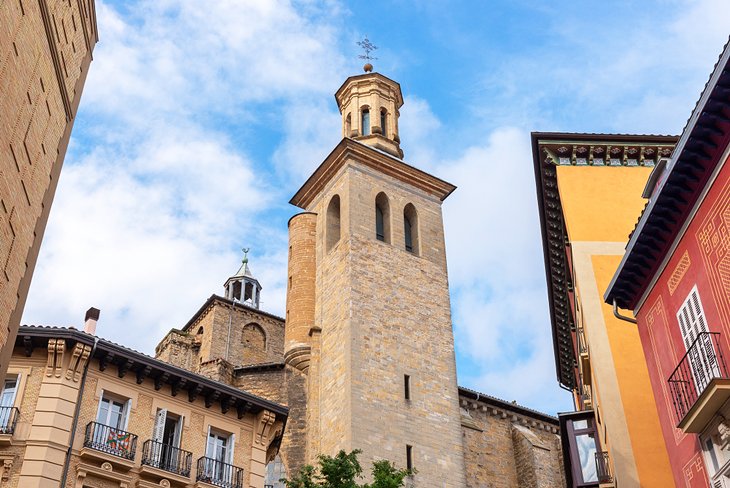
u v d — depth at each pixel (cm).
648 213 2136
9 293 1958
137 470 2894
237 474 3131
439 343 4962
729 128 1859
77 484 2733
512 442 5222
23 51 1970
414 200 5594
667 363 2198
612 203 3256
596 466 2992
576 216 3222
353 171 5391
